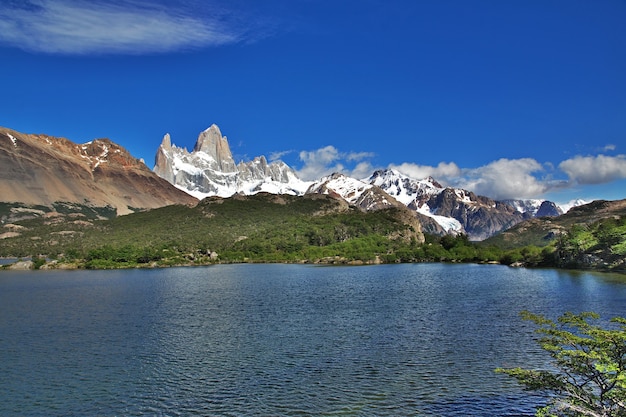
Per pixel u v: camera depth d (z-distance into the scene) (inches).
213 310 3969.0
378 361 2364.7
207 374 2203.5
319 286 5802.2
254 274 7839.6
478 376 2122.3
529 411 1749.5
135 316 3725.4
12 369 2319.1
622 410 1298.0
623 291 4719.5
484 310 3777.1
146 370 2277.3
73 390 2026.3
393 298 4576.8
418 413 1745.8
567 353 1342.3
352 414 1747.0
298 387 2018.9
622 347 1341.0
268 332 3051.2
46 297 5054.1
